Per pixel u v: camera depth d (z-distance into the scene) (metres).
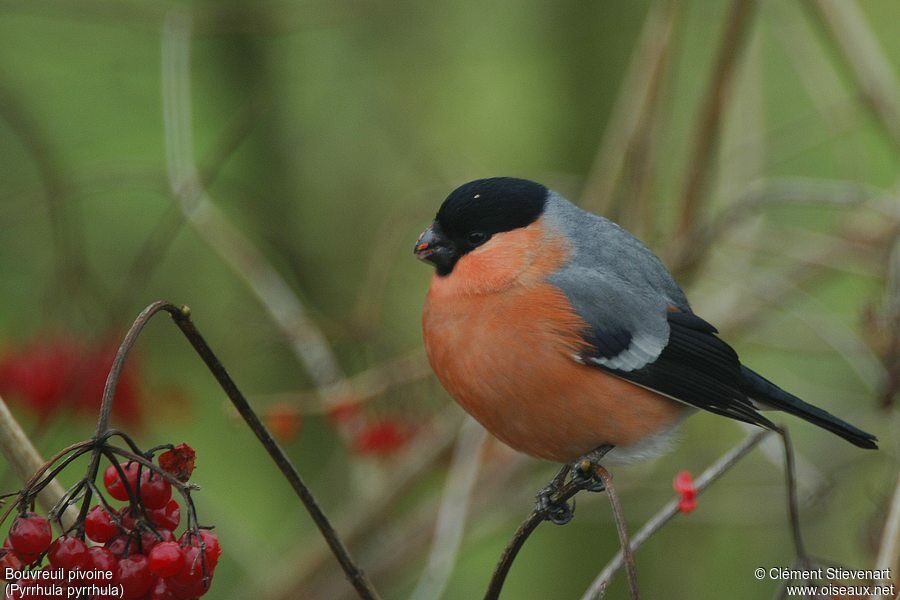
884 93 9.83
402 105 13.06
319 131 12.90
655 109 9.85
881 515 7.80
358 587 5.71
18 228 11.23
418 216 9.87
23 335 10.38
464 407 7.71
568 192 11.90
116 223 12.13
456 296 7.48
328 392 9.00
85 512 4.77
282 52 12.72
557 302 7.37
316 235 12.59
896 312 8.38
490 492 10.78
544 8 13.23
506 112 13.48
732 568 12.01
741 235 11.26
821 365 13.03
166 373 11.70
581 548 12.91
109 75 12.23
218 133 12.23
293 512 12.08
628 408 7.48
